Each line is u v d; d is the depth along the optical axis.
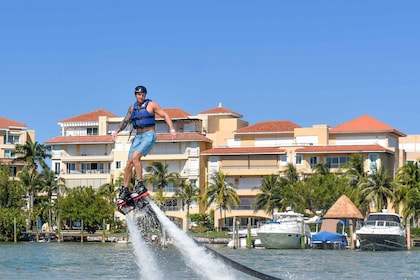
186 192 133.00
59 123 154.50
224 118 153.62
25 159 142.12
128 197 21.33
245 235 104.56
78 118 154.50
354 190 118.06
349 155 132.25
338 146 132.50
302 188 120.00
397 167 140.25
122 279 49.81
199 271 23.00
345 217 104.00
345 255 78.44
